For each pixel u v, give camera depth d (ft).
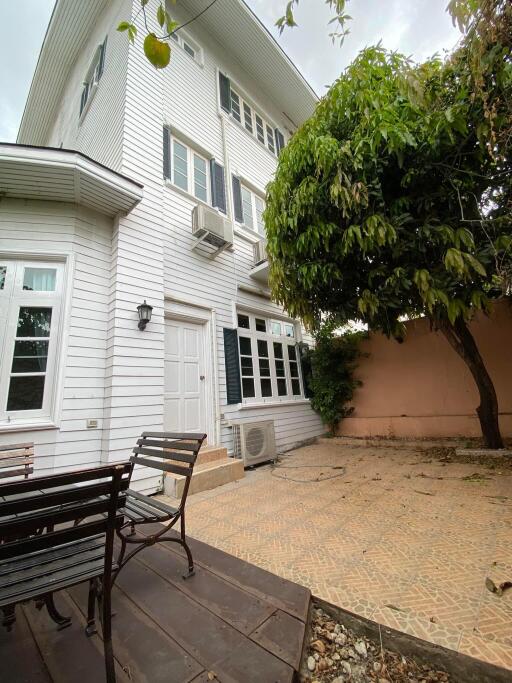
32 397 12.12
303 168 13.55
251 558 7.55
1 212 13.08
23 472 8.69
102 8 22.99
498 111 8.73
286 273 15.40
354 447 21.26
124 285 14.38
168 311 16.83
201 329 18.81
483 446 16.43
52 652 4.70
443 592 5.81
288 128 33.19
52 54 26.50
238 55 26.86
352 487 12.58
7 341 12.17
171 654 4.61
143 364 14.29
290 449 22.35
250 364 21.74
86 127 22.21
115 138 16.98
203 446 16.62
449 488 11.48
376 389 23.52
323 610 5.77
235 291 21.43
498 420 17.35
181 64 21.71
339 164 11.54
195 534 9.07
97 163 12.73
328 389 24.35
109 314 14.15
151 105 17.99
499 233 11.39
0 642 4.96
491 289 13.43
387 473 14.20
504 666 4.18
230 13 23.56
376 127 11.15
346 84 12.55
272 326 24.61
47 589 4.19
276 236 14.92
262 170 27.35
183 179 20.04
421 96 9.27
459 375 20.26
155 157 17.37
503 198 11.81
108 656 4.06
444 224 11.62
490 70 7.79
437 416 20.70
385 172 12.60
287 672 4.24
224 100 24.68
